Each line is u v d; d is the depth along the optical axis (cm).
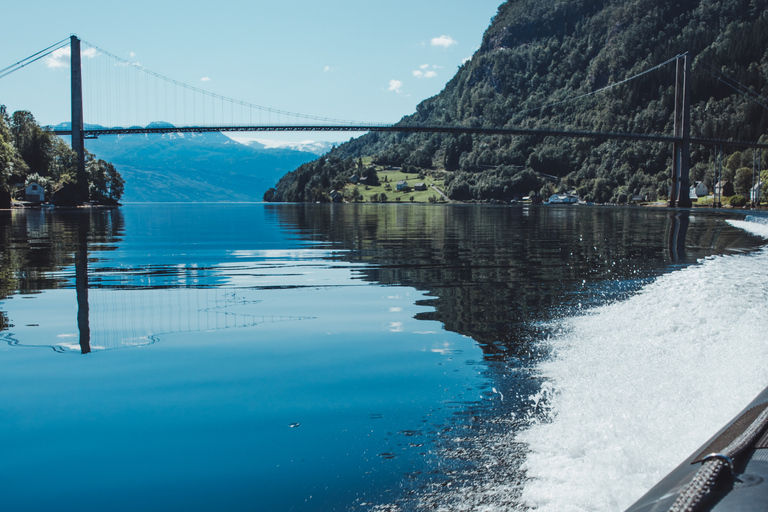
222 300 697
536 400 319
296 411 316
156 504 219
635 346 417
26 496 226
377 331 519
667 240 1620
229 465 250
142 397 344
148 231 2289
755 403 252
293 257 1218
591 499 204
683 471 194
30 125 7356
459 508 208
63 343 483
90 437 283
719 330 444
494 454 251
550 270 934
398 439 273
